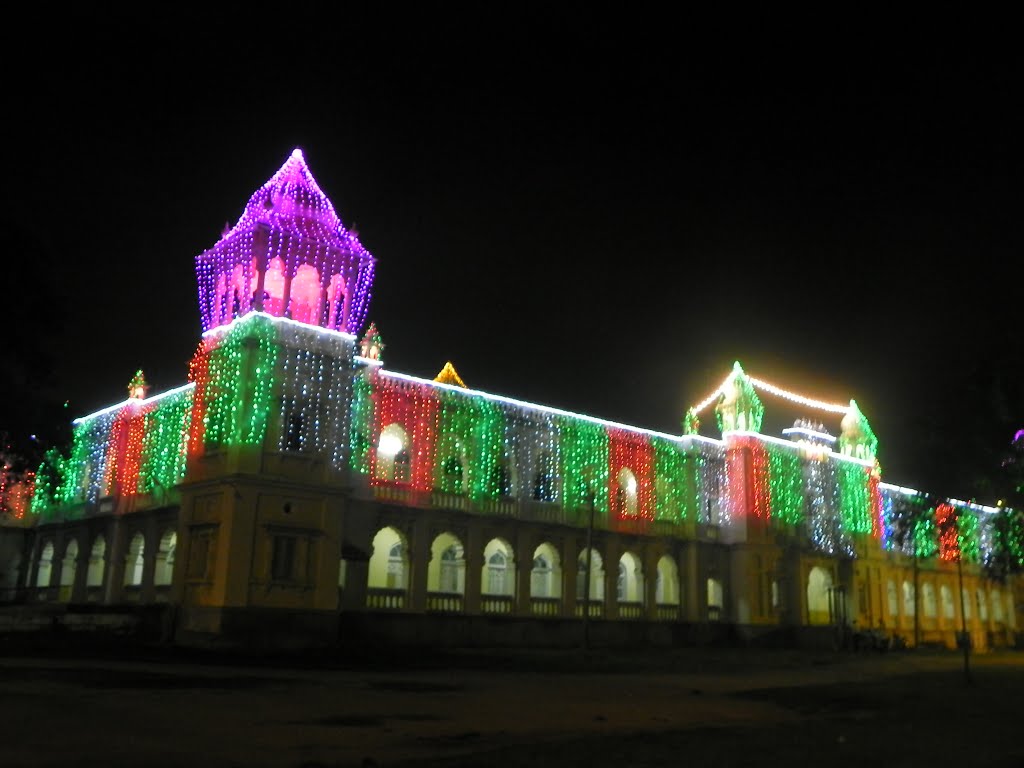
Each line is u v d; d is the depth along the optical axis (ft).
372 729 50.55
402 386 142.20
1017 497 61.21
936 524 70.28
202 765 38.14
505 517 149.07
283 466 122.52
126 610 133.28
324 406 128.67
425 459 142.41
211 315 133.18
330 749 43.21
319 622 120.37
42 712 52.26
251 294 126.00
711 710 67.00
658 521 173.88
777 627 181.37
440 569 152.46
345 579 128.88
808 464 201.57
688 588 175.83
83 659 93.66
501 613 145.79
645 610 167.53
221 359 127.34
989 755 45.80
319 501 124.67
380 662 105.91
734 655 147.95
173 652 106.01
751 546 181.57
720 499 187.32
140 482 153.38
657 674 104.68
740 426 189.67
